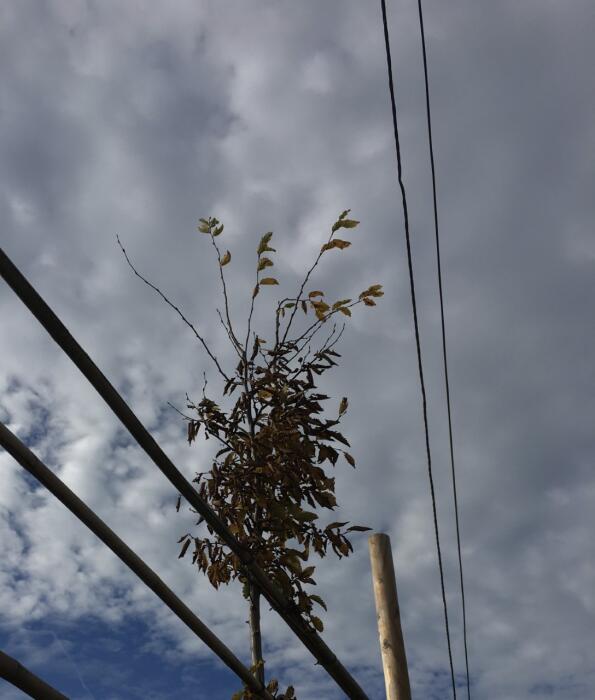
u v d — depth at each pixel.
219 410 7.00
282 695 6.00
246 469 6.65
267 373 6.95
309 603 6.05
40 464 3.86
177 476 4.43
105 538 4.18
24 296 3.33
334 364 7.12
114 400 3.83
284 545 6.46
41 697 3.87
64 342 3.53
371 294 7.28
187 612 4.70
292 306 7.37
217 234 7.55
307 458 6.65
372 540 6.95
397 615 6.60
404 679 6.28
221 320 7.41
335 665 6.02
